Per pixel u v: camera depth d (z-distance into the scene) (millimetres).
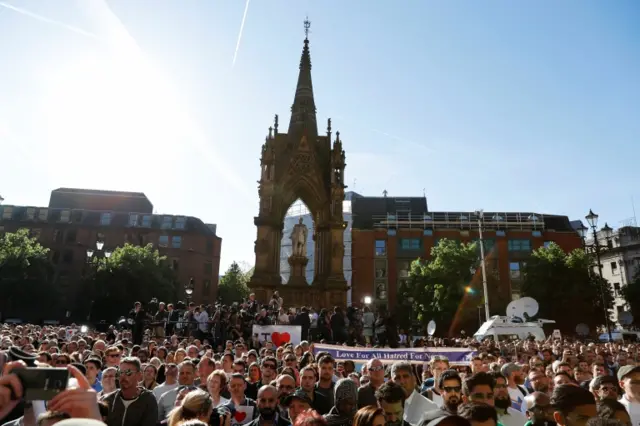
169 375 9953
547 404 6414
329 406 8617
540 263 71375
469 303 70500
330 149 48281
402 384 8242
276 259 44094
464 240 88812
